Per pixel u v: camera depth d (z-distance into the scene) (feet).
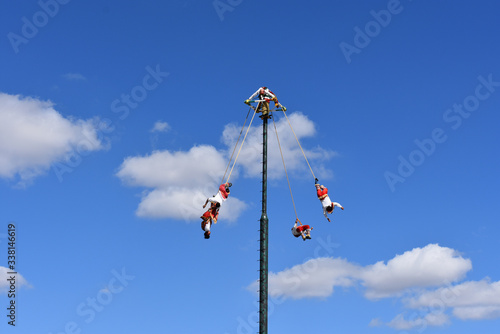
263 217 71.31
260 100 77.77
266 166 73.87
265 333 66.80
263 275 68.85
